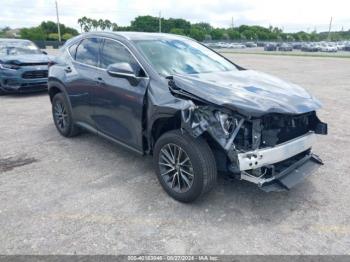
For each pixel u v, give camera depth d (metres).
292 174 3.44
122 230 3.05
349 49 62.91
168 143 3.48
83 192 3.75
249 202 3.57
